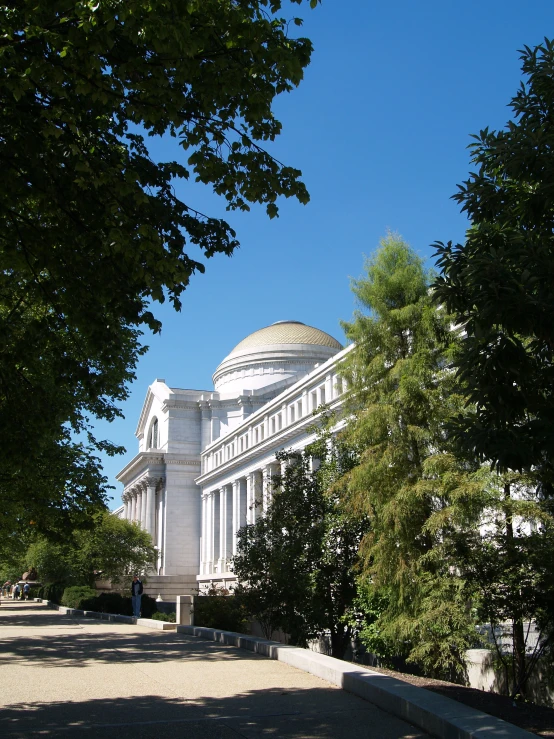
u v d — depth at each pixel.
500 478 17.45
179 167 13.74
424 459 20.53
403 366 20.88
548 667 16.30
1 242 13.42
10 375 15.23
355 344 23.33
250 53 11.17
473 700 14.14
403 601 19.78
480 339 10.53
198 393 96.88
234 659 17.72
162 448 97.12
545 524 17.08
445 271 12.02
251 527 27.14
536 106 11.58
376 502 20.59
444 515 17.98
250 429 74.69
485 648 19.47
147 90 10.98
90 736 9.70
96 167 11.41
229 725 10.37
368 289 22.53
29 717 10.95
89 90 10.45
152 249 11.97
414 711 10.24
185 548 90.00
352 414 23.36
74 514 31.08
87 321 13.70
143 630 27.92
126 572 76.25
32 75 10.06
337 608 24.30
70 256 12.96
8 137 11.35
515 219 11.75
